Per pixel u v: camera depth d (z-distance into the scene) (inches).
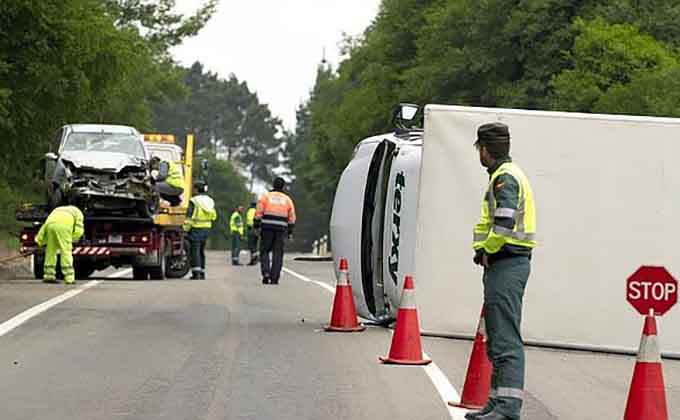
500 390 671.8
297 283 1920.5
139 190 1836.9
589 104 2506.2
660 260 999.6
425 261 1035.9
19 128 1952.5
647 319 674.8
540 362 948.0
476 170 1026.7
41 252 1851.6
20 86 1870.1
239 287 1770.4
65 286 1656.0
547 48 2876.5
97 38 1919.3
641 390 666.8
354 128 4128.9
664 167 1000.9
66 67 1892.2
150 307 1341.0
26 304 1334.9
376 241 1156.5
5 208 3107.8
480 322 728.3
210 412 708.7
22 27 1827.0
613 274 1003.3
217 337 1058.1
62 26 1849.2
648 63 2518.5
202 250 2076.8
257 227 1877.5
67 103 1952.5
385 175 1151.0
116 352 951.6
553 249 1007.6
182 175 2174.0
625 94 2352.4
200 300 1461.6
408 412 711.1
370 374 853.2
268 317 1251.8
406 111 1178.6
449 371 871.1
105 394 766.5
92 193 1808.6
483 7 3002.0
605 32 2554.1
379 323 1171.9
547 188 1008.9
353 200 1172.5
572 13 2881.4
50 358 916.0
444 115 1032.2
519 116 1015.0
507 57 3009.4
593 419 711.1
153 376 836.6
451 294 1032.8
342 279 1122.7
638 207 1002.7
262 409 719.1
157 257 1930.4
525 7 2918.3
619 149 1004.6
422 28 3415.4
